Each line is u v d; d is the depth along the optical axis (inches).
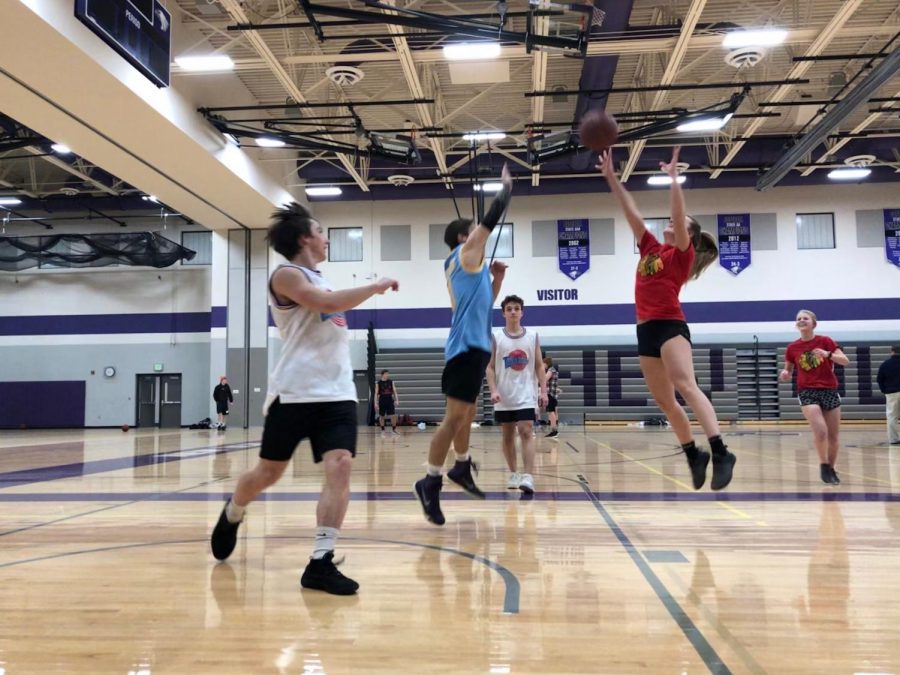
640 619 87.0
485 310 152.6
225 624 86.6
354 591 100.3
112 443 515.2
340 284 785.6
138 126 478.6
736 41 440.5
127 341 860.6
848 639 79.3
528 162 647.1
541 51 452.8
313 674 69.7
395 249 787.4
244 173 603.2
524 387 210.2
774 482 234.5
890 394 455.5
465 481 172.6
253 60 462.9
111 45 321.7
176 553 128.8
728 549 128.3
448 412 150.7
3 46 365.1
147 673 70.4
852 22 492.4
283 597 98.8
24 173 771.4
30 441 557.9
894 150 692.7
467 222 161.3
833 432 232.5
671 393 150.0
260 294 758.5
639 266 152.9
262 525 157.2
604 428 693.3
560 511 173.9
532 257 772.6
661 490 214.2
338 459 107.7
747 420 738.2
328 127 629.3
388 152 577.6
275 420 111.1
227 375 757.9
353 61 485.1
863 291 739.4
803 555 123.0
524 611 90.8
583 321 762.2
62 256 789.2
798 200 752.3
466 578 108.3
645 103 593.6
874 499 192.1
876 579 106.3
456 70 494.3
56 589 103.8
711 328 751.1
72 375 863.1
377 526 154.5
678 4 463.2
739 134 668.1
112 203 810.8
